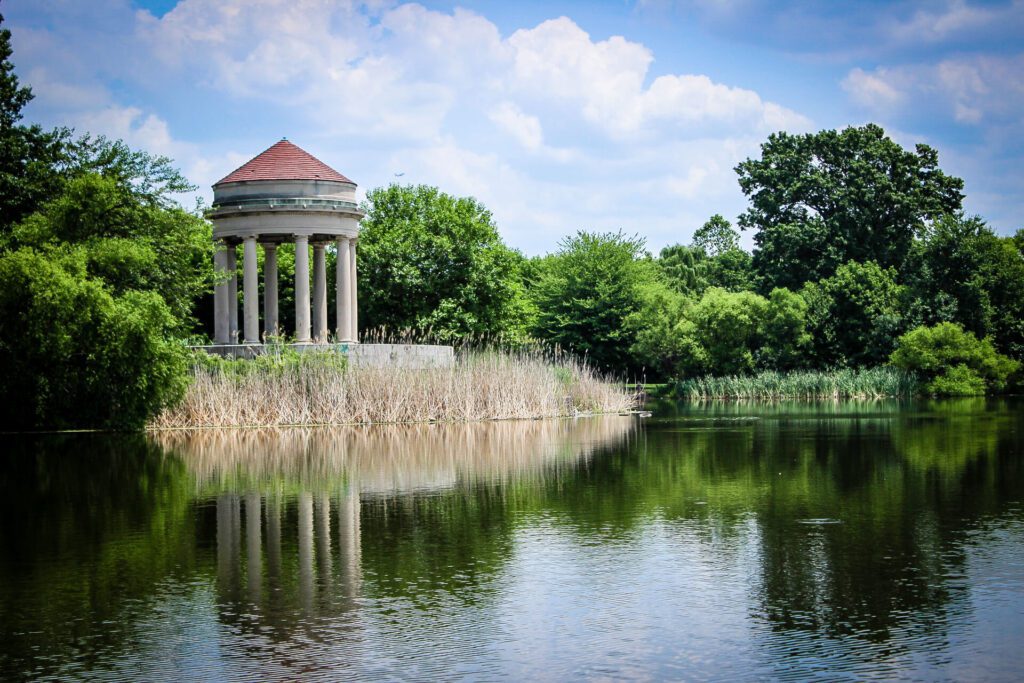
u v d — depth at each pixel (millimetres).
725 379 89812
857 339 94625
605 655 13953
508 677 13195
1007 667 13305
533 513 24438
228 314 63469
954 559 18984
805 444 40562
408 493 27734
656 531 22016
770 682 12922
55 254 46375
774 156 116250
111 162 54656
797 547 20188
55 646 14562
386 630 15125
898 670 13258
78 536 22062
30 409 46219
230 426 49594
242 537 21797
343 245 62656
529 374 58781
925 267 93438
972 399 80438
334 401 51406
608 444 41312
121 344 45312
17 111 58375
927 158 114438
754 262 115688
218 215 61250
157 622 15641
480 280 79125
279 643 14602
